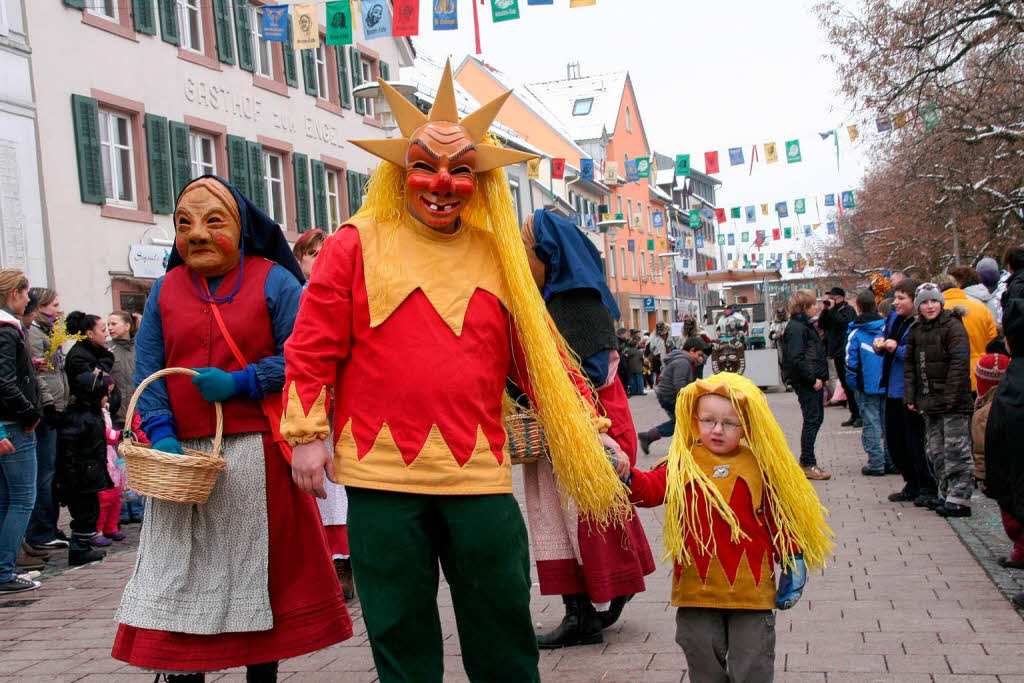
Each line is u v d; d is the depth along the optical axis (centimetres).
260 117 2109
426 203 316
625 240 5484
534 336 324
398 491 302
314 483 308
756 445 340
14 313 700
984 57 2002
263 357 375
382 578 302
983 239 2578
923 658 431
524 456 366
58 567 751
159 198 1784
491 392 317
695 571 342
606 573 457
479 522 305
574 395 331
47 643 529
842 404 2053
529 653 315
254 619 353
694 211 4412
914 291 838
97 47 1664
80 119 1603
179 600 350
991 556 627
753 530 340
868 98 2128
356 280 313
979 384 637
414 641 304
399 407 304
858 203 4175
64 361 783
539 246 460
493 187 331
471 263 324
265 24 1260
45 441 825
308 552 368
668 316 6341
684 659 440
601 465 330
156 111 1800
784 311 2592
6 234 1457
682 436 352
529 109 4650
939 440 784
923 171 2295
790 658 441
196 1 1952
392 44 2723
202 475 342
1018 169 2077
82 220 1606
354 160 2500
